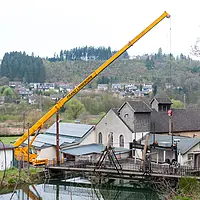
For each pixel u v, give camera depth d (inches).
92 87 6456.7
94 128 2253.9
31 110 3993.6
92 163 1814.7
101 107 4089.6
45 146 2052.2
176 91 4569.4
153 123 2142.0
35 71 7652.6
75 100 3934.5
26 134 1854.1
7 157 1761.8
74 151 2020.2
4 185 1513.3
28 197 1446.9
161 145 1798.7
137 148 1844.2
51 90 6441.9
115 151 1946.4
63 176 1797.5
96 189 1565.0
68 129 2351.1
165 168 1583.4
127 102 2101.4
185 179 1087.0
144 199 1429.6
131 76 6840.6
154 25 1914.4
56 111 1860.2
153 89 5398.6
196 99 4138.8
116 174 1592.0
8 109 4126.5
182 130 2176.4
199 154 1792.6
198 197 942.4
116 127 2140.7
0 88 6003.9
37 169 1748.3
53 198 1423.5
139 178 1563.7
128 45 1886.1
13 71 7859.3
